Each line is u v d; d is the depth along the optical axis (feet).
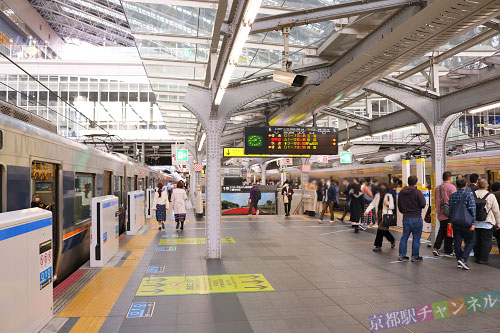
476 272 22.12
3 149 14.83
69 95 126.82
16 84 122.21
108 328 13.87
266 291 18.53
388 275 21.57
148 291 18.56
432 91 31.48
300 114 38.27
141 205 45.68
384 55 19.43
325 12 19.10
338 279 20.75
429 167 48.29
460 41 29.76
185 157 87.66
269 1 28.14
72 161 23.56
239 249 30.25
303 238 36.01
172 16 32.55
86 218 27.22
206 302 16.84
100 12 156.56
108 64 128.06
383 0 18.65
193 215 60.23
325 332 13.48
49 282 13.98
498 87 25.81
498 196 25.84
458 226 23.17
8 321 10.78
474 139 52.19
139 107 129.49
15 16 149.07
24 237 11.89
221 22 19.17
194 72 42.70
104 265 24.36
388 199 28.91
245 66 39.60
